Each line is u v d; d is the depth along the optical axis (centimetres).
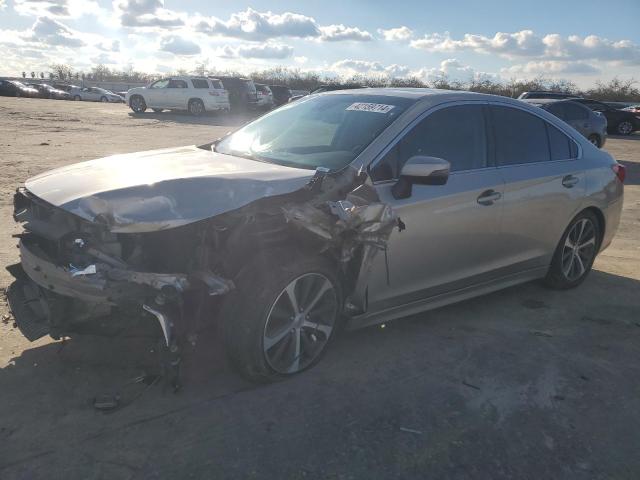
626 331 425
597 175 492
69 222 294
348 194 333
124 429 278
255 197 299
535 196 435
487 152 413
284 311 318
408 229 355
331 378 335
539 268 471
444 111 394
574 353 385
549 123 471
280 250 313
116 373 322
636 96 5047
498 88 4250
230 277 305
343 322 358
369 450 273
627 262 607
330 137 381
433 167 327
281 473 254
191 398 306
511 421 303
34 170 950
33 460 253
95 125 1927
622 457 279
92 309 293
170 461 257
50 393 303
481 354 376
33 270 304
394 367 352
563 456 277
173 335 278
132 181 306
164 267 291
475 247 403
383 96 411
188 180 306
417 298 384
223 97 2719
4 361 331
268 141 406
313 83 5809
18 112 2206
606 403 326
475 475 260
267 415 295
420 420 299
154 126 2025
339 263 332
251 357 305
